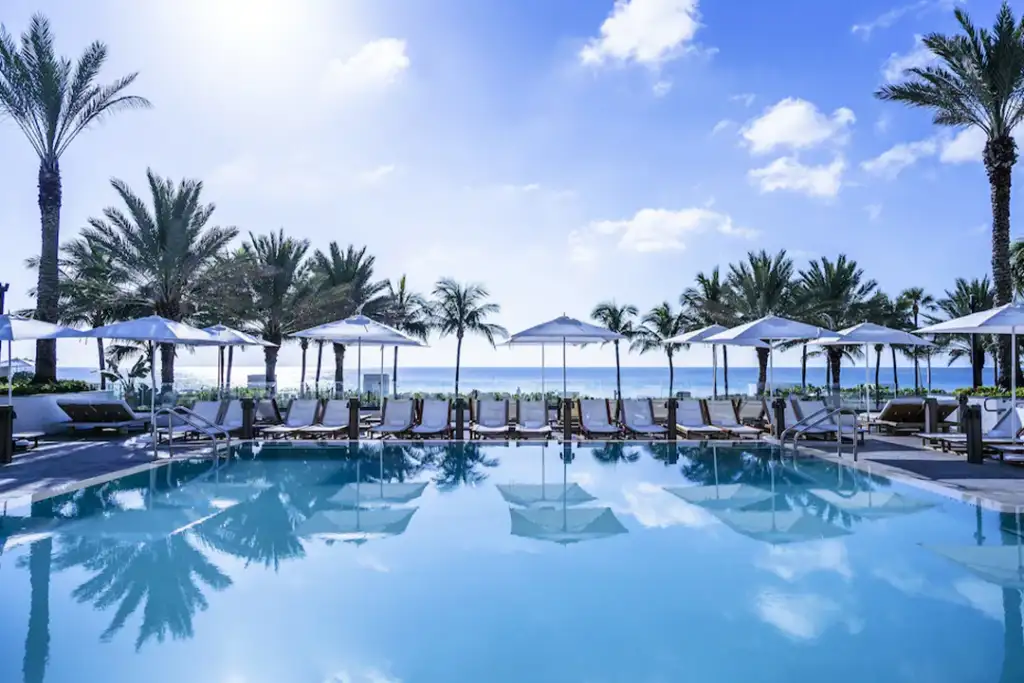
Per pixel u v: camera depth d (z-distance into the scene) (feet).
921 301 128.06
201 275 70.74
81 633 13.25
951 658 12.10
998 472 29.55
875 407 63.10
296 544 19.43
